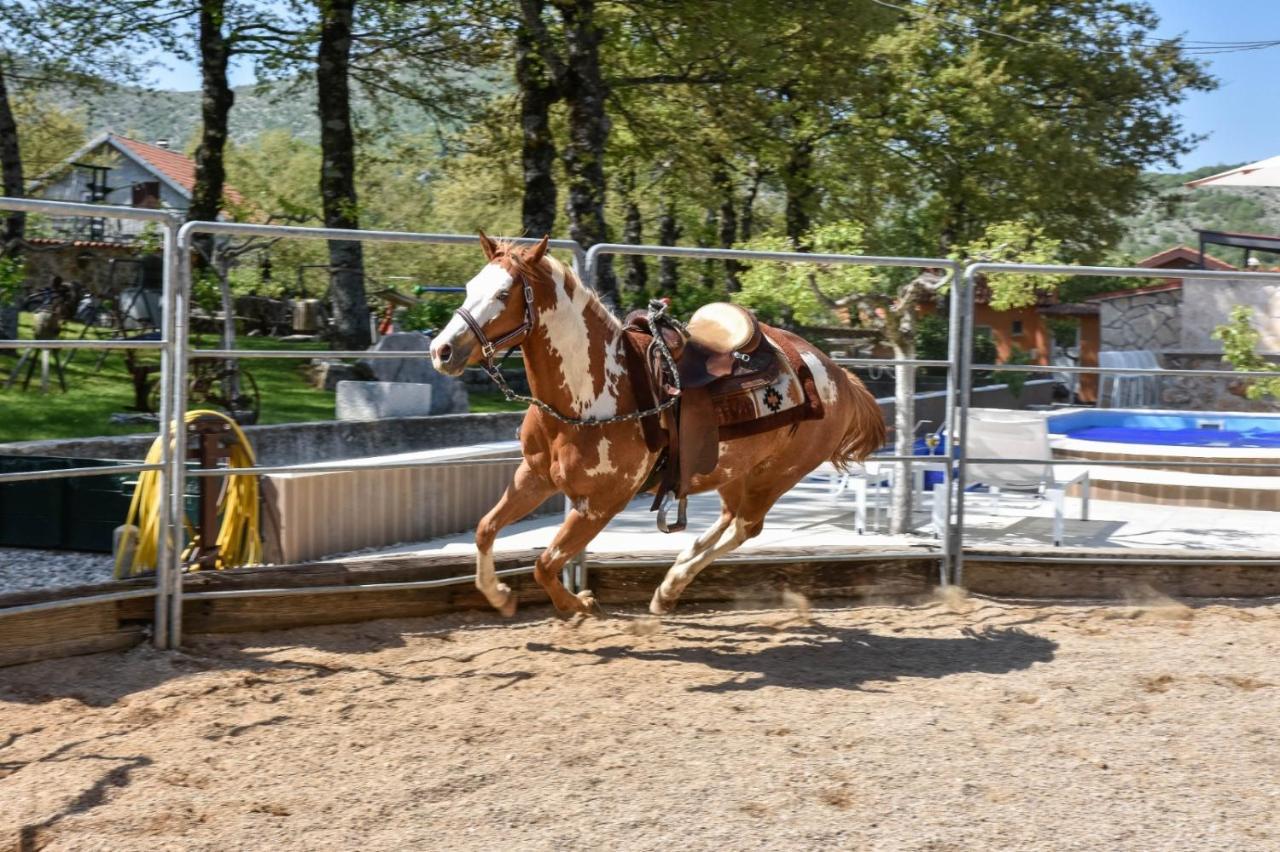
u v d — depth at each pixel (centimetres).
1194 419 1138
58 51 1870
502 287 474
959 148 2536
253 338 1473
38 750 408
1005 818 368
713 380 530
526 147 1733
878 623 622
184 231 510
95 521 754
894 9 1786
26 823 348
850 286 813
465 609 604
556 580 543
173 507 526
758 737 438
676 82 1814
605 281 1493
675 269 2733
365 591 575
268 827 351
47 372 1209
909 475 812
